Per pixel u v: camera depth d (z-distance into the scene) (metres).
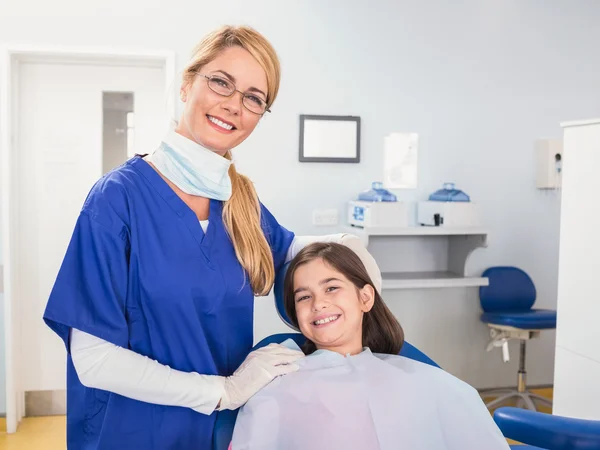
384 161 3.49
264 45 1.29
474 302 3.65
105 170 3.35
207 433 1.34
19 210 3.26
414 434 1.38
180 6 3.20
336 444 1.33
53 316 1.17
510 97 3.62
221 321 1.36
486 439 1.40
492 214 3.64
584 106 3.73
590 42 3.71
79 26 3.11
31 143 3.26
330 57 3.38
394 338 1.61
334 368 1.42
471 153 3.59
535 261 3.72
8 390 3.13
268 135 3.34
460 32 3.53
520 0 3.60
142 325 1.29
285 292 1.55
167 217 1.31
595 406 2.36
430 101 3.52
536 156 3.67
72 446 1.34
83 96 3.30
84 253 1.21
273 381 1.37
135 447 1.31
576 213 2.45
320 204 3.42
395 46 3.45
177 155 1.34
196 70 1.30
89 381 1.20
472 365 3.67
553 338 3.78
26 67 3.23
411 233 3.22
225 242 1.39
